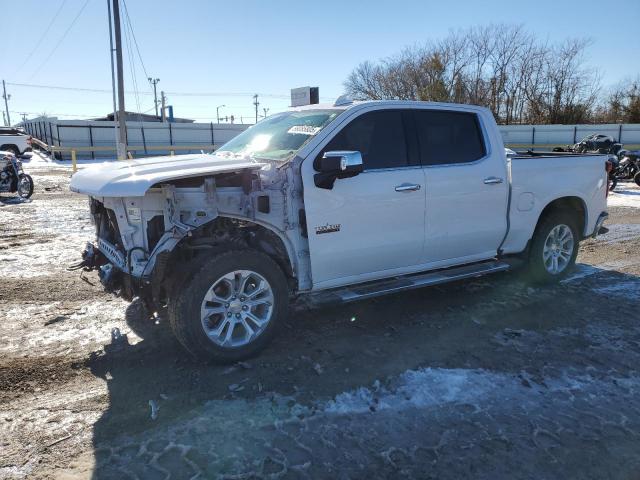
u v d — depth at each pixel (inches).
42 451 113.0
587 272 255.8
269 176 157.1
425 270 195.3
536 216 217.9
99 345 166.6
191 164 154.2
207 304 149.0
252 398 135.6
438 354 163.0
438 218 189.0
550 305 207.8
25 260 269.6
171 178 141.2
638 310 203.3
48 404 132.0
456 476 107.7
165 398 135.1
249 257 152.2
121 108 860.0
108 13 860.0
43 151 1472.7
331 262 168.6
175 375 147.6
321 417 127.3
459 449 116.2
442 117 194.7
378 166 176.4
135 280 151.8
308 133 171.0
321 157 164.6
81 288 223.1
